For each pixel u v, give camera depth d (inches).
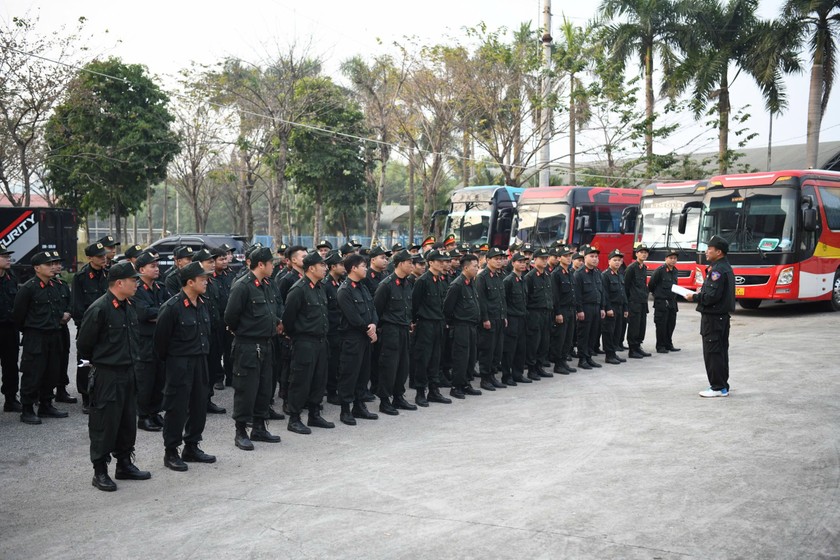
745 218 693.9
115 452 251.6
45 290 334.3
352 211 1550.2
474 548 188.1
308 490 238.7
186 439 272.8
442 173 1491.1
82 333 239.9
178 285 384.8
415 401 378.3
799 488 226.7
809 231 666.2
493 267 418.9
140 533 203.5
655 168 1316.4
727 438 286.7
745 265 686.5
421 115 1294.3
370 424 336.8
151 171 1272.1
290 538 197.3
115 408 243.8
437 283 382.3
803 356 467.2
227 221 2775.6
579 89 1144.8
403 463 269.0
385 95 1293.1
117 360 244.7
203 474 259.9
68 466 269.9
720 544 187.8
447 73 1247.5
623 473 248.2
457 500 225.1
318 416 331.9
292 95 1194.0
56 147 1178.6
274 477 254.8
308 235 2166.6
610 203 967.6
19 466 269.7
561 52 1177.4
